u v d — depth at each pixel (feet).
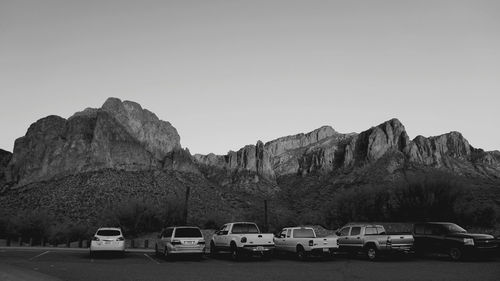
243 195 475.72
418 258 75.61
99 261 71.72
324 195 439.63
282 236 78.38
